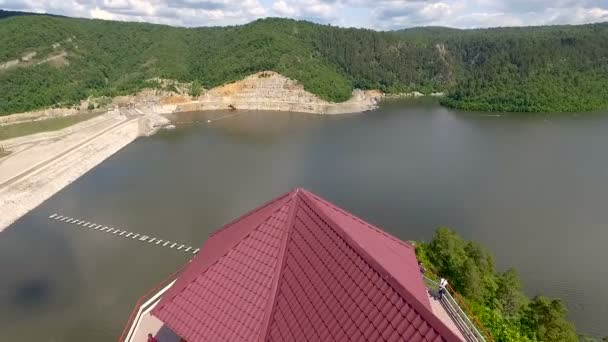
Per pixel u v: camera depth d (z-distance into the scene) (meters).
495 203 67.56
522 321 32.28
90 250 54.34
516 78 181.88
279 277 16.27
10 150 95.75
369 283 13.29
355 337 12.43
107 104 156.75
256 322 15.39
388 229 59.16
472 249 40.28
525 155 96.06
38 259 52.47
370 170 85.50
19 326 41.00
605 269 48.50
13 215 64.00
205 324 16.25
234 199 70.50
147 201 69.94
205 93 173.38
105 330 40.22
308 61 192.38
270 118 150.50
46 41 171.38
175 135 122.31
